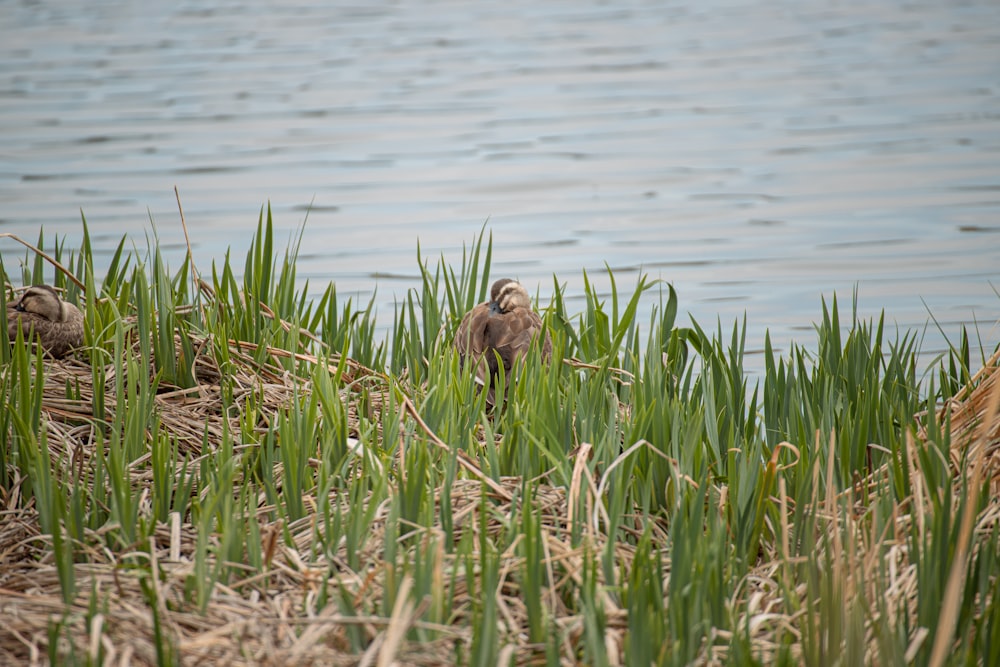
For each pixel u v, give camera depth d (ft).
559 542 28.17
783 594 26.78
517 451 33.47
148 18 220.64
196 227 88.89
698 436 32.65
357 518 28.17
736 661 24.04
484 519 26.14
